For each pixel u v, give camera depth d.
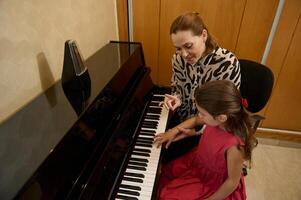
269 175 1.82
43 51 0.94
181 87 1.43
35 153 0.61
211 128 1.04
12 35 0.78
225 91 0.89
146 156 1.03
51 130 0.69
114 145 0.90
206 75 1.24
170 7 1.74
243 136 0.94
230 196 1.04
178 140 1.32
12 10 0.77
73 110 0.79
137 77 1.32
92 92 0.90
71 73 0.93
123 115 1.01
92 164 0.78
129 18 1.83
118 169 0.90
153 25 1.83
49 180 0.60
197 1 1.69
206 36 1.14
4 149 0.63
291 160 1.97
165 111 1.33
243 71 1.46
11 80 0.80
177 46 1.12
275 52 1.78
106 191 0.81
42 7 0.90
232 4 1.66
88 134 0.79
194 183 1.06
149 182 0.91
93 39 1.40
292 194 1.67
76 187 0.69
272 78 1.32
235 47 1.82
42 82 0.96
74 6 1.13
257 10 1.65
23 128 0.72
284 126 2.11
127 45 1.50
